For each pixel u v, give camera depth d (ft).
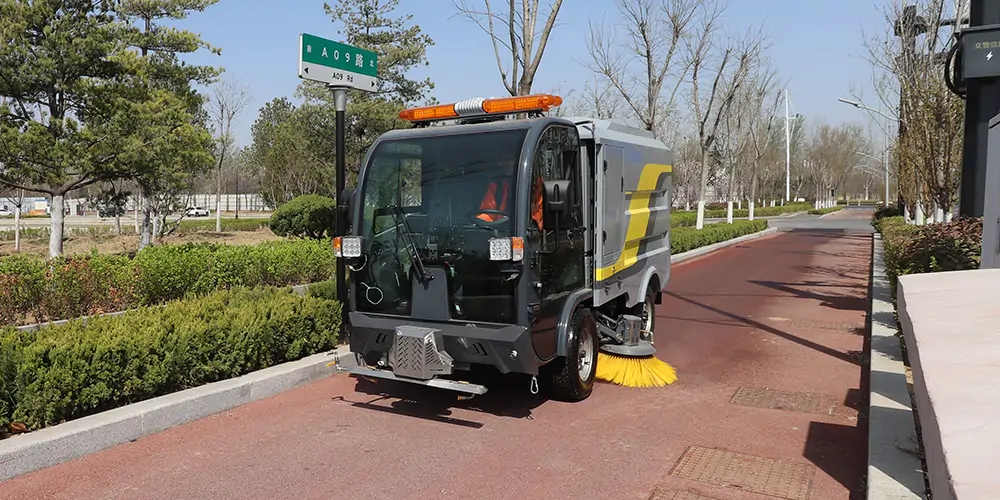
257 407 18.40
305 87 68.54
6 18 35.76
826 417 17.63
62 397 15.37
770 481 13.65
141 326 18.29
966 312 8.99
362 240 18.33
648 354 20.92
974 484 5.10
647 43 62.59
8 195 66.85
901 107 50.93
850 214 202.28
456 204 17.33
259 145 148.46
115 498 12.82
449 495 13.05
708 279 48.11
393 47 67.36
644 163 24.18
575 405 18.83
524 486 13.47
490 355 16.84
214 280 32.14
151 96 41.73
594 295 20.10
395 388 20.30
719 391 20.13
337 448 15.47
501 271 16.53
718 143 107.04
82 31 38.52
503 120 19.62
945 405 6.33
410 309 17.74
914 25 48.06
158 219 74.13
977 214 26.45
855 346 25.76
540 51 38.65
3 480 13.41
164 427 16.43
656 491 13.21
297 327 21.42
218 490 13.21
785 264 58.49
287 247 37.52
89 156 37.14
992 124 17.47
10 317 24.93
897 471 12.86
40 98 39.40
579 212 19.44
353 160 70.49
